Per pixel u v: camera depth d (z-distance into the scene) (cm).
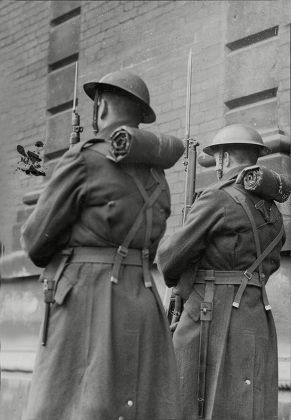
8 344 813
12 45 902
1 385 777
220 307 489
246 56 679
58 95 851
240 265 493
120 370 409
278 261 513
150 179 429
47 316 420
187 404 489
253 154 511
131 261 422
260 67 667
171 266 492
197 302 495
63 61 861
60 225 414
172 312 520
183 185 696
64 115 839
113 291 413
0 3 918
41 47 884
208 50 710
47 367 412
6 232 838
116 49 800
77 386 409
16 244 829
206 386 485
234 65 687
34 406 409
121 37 797
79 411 403
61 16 869
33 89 880
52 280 421
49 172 837
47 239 414
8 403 766
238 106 685
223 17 702
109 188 414
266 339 495
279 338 604
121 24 799
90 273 415
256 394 484
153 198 427
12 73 891
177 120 728
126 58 788
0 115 873
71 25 855
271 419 492
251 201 497
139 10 782
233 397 482
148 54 766
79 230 419
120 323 411
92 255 417
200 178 674
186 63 728
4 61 891
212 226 490
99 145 421
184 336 495
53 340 414
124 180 419
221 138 508
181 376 493
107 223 415
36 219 414
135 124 434
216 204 491
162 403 418
